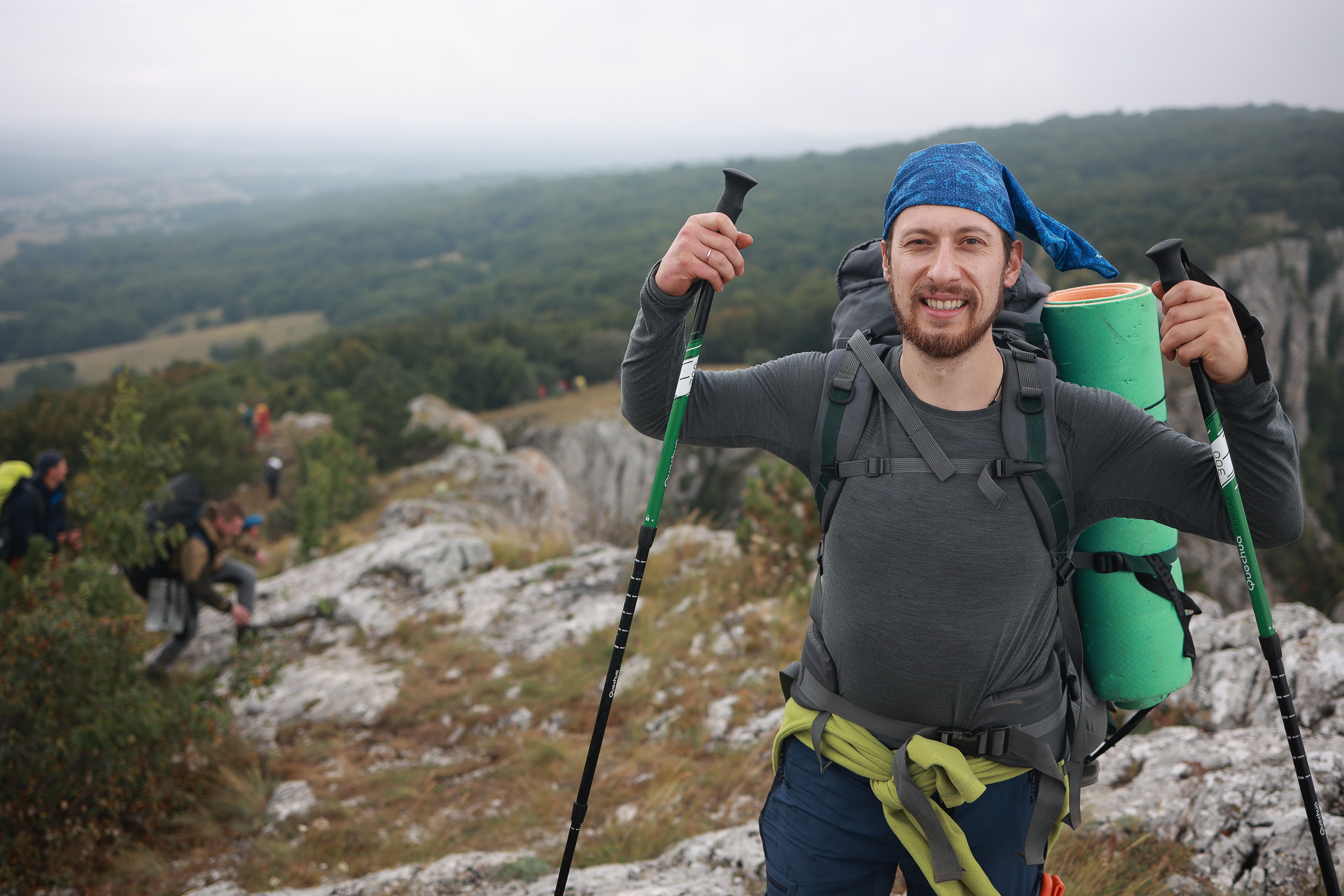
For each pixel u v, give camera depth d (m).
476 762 4.89
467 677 5.95
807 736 1.73
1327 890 1.60
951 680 1.54
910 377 1.58
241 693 5.27
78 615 4.56
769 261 162.00
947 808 1.56
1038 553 1.52
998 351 1.59
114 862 4.13
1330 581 26.97
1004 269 1.51
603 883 3.26
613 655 1.85
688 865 3.41
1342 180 123.12
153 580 5.70
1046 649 1.64
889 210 1.57
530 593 7.08
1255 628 4.02
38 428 25.58
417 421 33.47
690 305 1.71
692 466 50.78
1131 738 3.63
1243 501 1.48
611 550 8.03
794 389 1.68
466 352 78.31
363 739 5.33
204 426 25.56
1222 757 3.27
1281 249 86.62
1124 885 2.76
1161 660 1.86
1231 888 2.71
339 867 3.94
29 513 6.36
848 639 1.60
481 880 3.47
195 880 4.04
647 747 4.68
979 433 1.52
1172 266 1.49
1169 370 40.00
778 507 6.76
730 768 4.32
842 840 1.68
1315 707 3.54
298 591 7.83
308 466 21.30
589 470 54.50
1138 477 1.56
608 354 88.62
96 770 4.28
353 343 75.94
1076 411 1.55
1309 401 76.56
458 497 17.80
